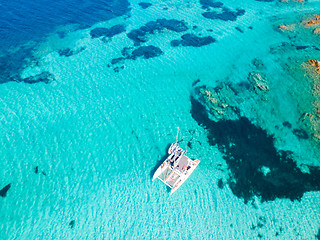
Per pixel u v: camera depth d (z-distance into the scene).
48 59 36.88
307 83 31.94
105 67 35.78
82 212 21.66
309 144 26.20
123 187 23.48
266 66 35.34
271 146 26.39
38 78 33.69
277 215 21.58
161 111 30.19
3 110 29.25
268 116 29.02
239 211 21.92
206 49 38.84
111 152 26.12
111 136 27.52
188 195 22.92
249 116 29.22
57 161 25.08
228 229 20.84
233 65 36.00
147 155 25.95
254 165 24.97
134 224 21.02
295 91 31.23
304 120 28.00
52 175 24.02
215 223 21.19
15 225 20.61
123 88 32.88
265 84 32.41
